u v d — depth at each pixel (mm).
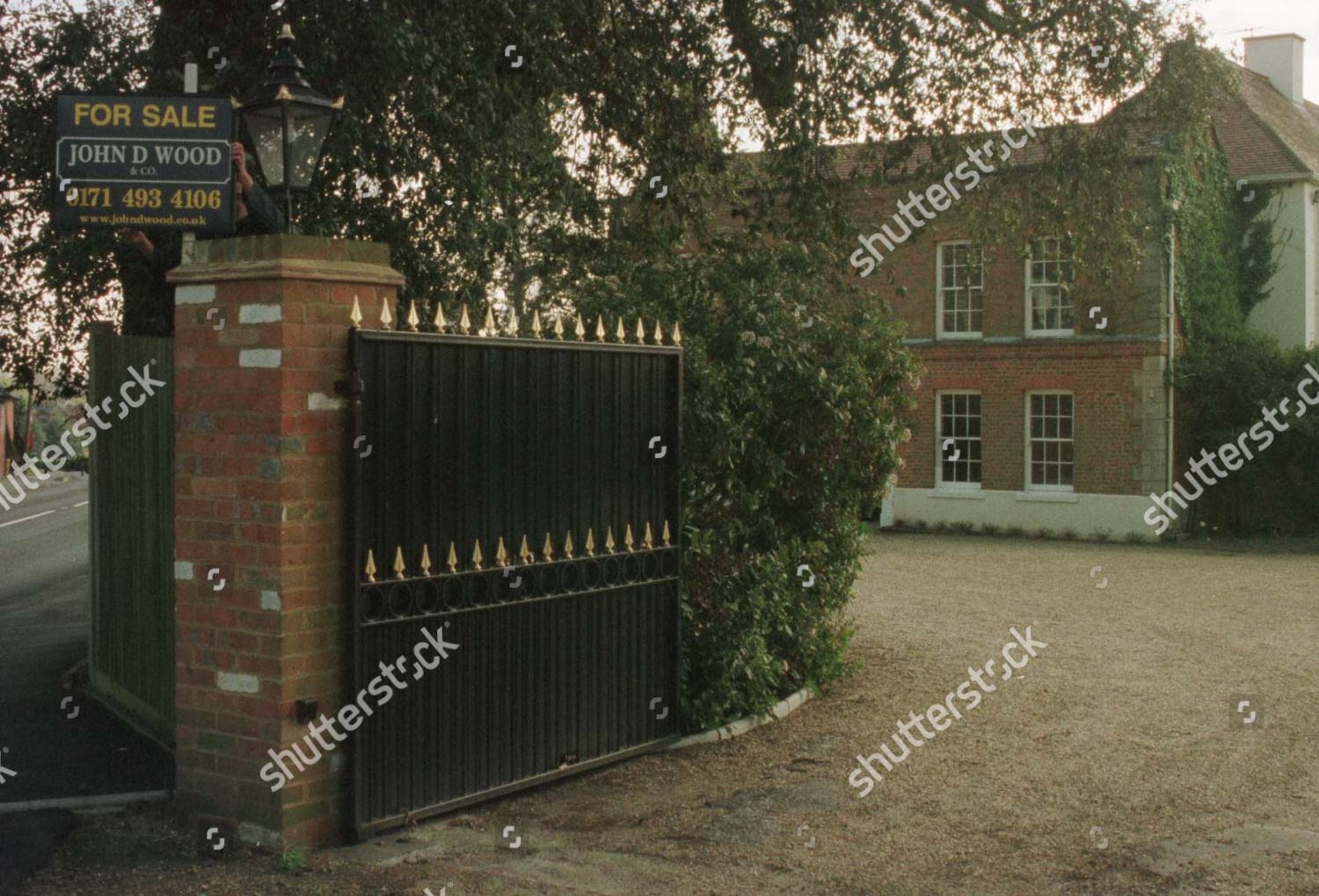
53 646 10281
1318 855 5461
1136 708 8648
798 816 6062
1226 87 13883
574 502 6613
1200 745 7578
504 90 10211
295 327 5289
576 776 6703
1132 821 6000
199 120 6703
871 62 12312
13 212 10180
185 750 5566
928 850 5562
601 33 11180
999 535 25422
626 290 9148
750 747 7457
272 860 5168
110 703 7969
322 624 5402
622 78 11336
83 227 6637
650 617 7148
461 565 5957
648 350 7070
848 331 9203
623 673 6965
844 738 7711
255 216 7371
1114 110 13844
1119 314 24219
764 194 12523
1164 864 5344
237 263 5406
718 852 5512
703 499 8203
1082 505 24562
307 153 5719
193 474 5531
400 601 5664
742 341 8258
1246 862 5375
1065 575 18016
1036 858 5449
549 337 6695
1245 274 26500
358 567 5449
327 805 5422
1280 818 6059
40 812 5656
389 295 5688
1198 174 25031
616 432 6887
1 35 9781
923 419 26297
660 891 5012
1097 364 24438
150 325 9609
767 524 8594
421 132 9430
